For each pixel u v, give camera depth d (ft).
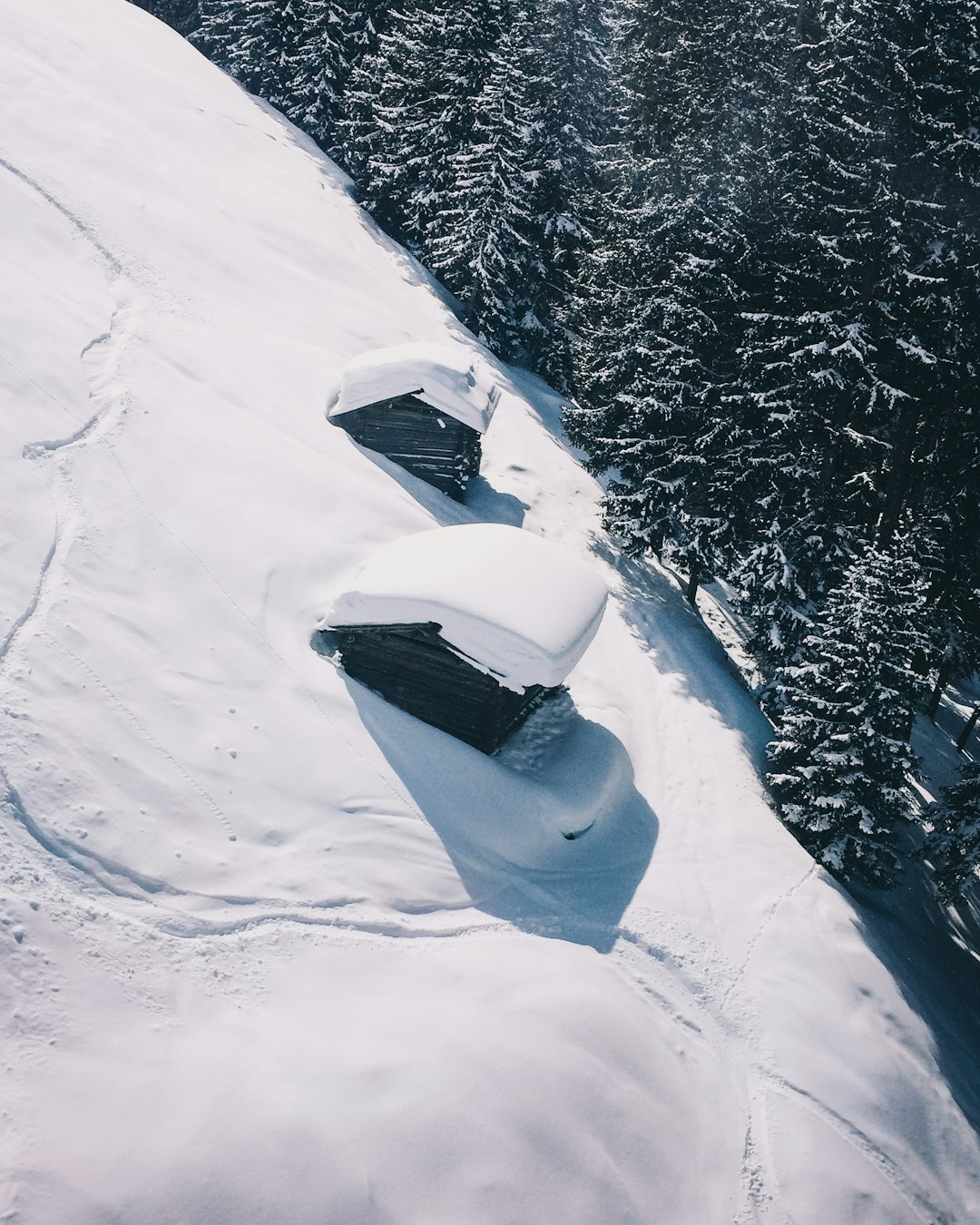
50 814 34.68
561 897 43.93
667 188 74.84
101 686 40.29
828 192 63.36
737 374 70.44
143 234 74.08
